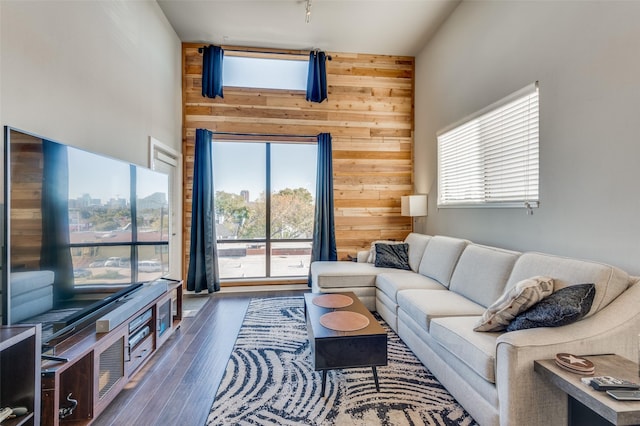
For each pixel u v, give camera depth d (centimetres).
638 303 155
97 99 234
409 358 239
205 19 374
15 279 133
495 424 150
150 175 262
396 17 376
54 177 155
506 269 227
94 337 170
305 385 203
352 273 348
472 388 169
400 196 476
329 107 458
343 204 463
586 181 205
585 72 205
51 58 187
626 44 180
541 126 242
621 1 183
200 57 432
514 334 150
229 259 448
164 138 367
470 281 254
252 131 439
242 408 181
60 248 159
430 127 427
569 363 133
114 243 206
